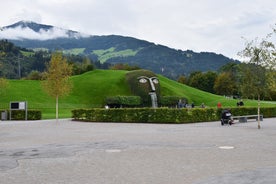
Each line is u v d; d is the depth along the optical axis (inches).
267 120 1508.4
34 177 372.2
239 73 1129.4
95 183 343.9
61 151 559.5
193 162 454.3
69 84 1531.7
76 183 344.5
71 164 446.3
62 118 1706.4
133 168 417.7
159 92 2458.2
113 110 1398.9
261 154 518.9
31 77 4758.9
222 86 4296.3
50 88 1472.7
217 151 550.6
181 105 2222.0
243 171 394.6
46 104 2332.7
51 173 392.2
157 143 656.4
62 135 832.3
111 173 390.0
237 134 837.2
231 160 467.8
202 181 347.9
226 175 374.3
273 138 743.1
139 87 2434.8
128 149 577.6
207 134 838.5
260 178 357.7
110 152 545.6
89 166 432.1
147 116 1334.9
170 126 1128.2
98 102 2496.3
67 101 2440.9
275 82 1078.4
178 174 381.7
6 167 427.8
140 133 872.9
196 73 5403.5
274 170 398.9
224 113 1198.9
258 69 1080.2
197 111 1360.7
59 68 1481.3
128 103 2317.9
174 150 563.8
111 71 3149.6
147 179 358.9
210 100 2819.9
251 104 2620.6
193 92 2989.7
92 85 2701.8
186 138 745.6
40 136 812.6
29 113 1635.1
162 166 428.5
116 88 2623.0
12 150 575.8
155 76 2522.1
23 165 440.8
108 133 878.4
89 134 853.8
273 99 3730.3
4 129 1036.5
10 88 2519.7
